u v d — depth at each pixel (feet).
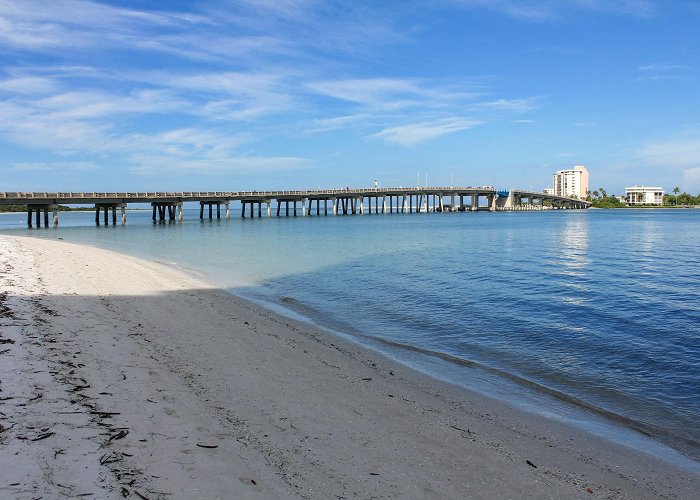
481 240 172.14
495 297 63.57
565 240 172.86
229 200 346.13
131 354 32.24
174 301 54.70
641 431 25.11
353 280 78.28
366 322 49.83
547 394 30.14
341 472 18.53
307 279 79.36
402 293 66.49
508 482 18.85
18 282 60.03
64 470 16.84
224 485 16.80
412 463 19.81
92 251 115.65
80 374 27.17
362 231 229.25
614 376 33.96
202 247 142.72
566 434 24.29
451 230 238.27
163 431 20.75
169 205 313.32
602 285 73.51
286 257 114.73
